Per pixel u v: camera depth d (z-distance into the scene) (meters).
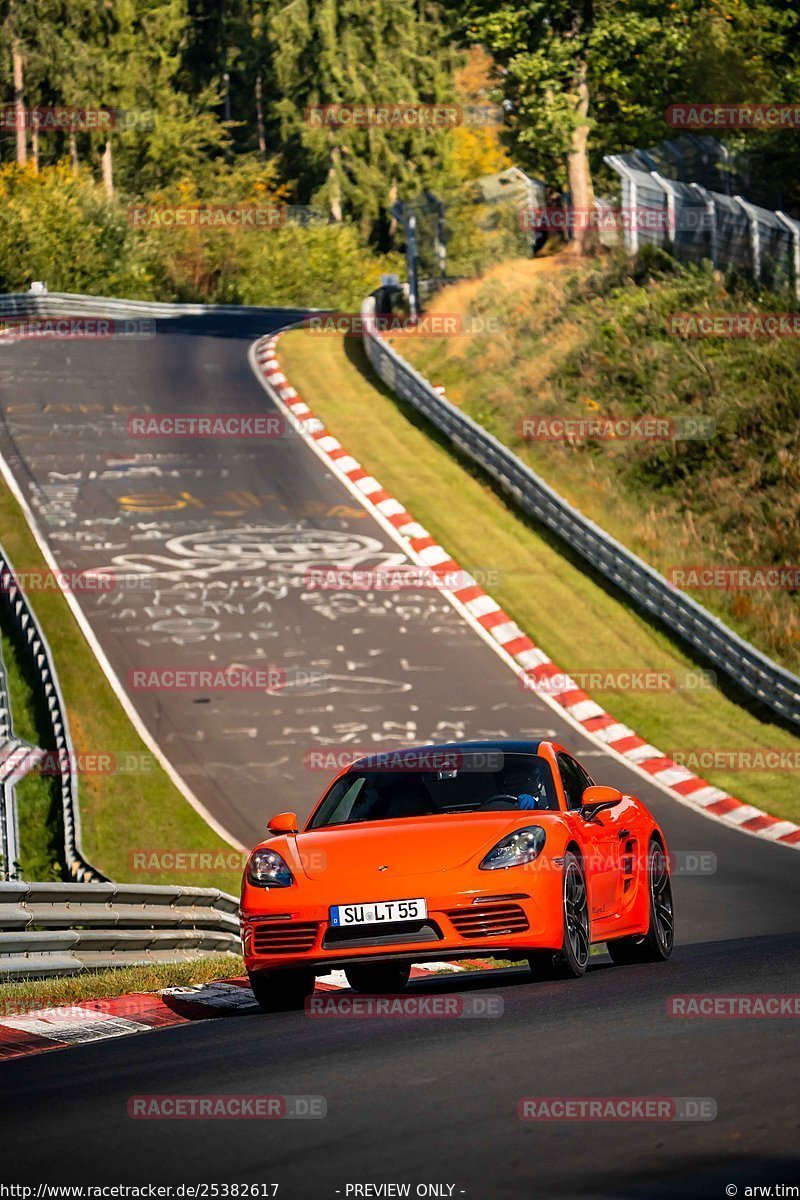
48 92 165.38
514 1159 9.23
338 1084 11.58
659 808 44.69
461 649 55.59
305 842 17.94
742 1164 8.88
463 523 66.75
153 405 82.88
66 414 80.38
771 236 83.56
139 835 42.06
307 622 56.62
